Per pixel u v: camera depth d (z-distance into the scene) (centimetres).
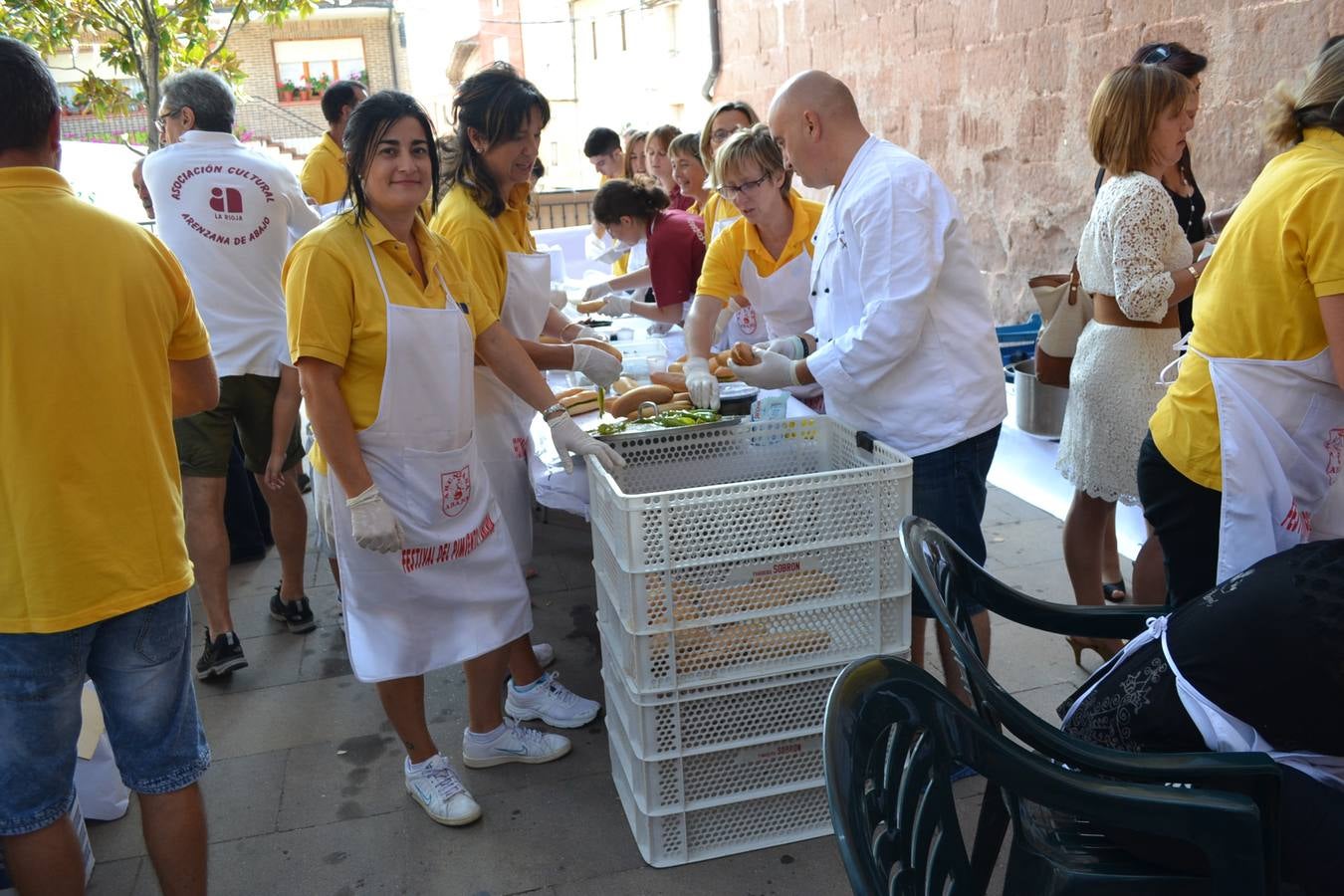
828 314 254
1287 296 175
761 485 209
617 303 477
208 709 320
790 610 218
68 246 171
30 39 823
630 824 248
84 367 171
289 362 343
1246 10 362
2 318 163
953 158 574
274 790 274
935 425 240
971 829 239
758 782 233
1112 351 282
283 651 359
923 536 171
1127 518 382
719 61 1005
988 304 246
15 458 167
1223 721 144
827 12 737
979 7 529
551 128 2409
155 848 196
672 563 209
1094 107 269
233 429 349
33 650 172
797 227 310
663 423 262
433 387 227
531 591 400
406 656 242
